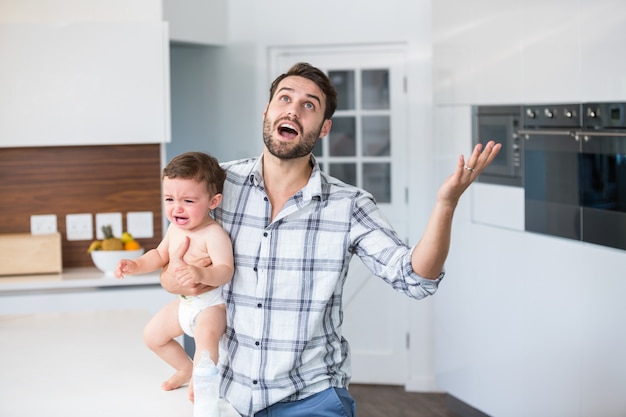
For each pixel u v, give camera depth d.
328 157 5.80
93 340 2.86
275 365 2.20
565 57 3.88
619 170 3.53
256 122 5.79
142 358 2.62
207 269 2.12
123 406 2.15
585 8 3.72
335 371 2.26
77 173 4.77
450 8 4.93
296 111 2.17
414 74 5.57
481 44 4.61
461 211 4.87
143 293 4.37
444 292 5.12
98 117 4.57
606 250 3.61
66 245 4.77
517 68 4.27
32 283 4.32
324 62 5.76
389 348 5.73
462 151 4.88
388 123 5.73
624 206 3.51
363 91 5.74
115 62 4.57
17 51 4.50
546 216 4.06
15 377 2.42
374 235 2.20
